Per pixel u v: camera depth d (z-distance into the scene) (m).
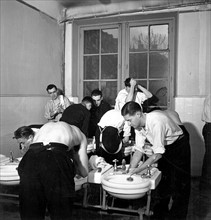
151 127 1.83
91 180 1.80
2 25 2.55
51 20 3.30
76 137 1.62
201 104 2.78
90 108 2.70
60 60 3.51
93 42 3.52
